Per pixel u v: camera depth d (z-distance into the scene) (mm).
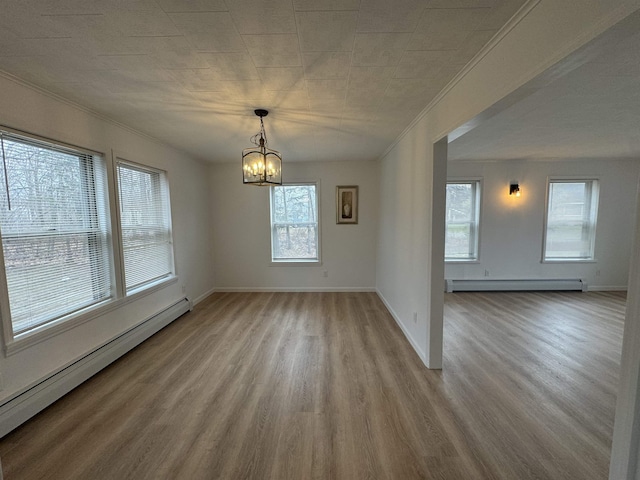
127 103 2480
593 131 3398
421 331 2854
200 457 1691
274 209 5406
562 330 3564
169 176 3965
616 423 898
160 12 1379
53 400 2150
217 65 1886
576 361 2787
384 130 3322
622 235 5293
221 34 1563
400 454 1703
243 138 3609
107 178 2842
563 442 1783
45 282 2264
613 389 2332
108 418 2023
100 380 2502
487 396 2244
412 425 1936
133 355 2959
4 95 1934
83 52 1716
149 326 3361
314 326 3715
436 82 2119
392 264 4078
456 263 5414
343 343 3211
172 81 2098
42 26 1470
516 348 3072
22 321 2082
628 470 868
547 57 1229
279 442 1798
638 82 2105
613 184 5215
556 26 1180
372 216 5246
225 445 1776
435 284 2596
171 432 1887
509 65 1486
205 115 2787
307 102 2496
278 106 2584
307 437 1836
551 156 4898
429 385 2393
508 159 5133
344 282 5406
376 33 1556
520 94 1497
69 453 1725
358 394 2275
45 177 2291
